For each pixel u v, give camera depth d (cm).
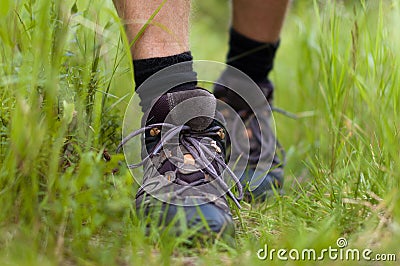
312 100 267
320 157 216
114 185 163
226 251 154
